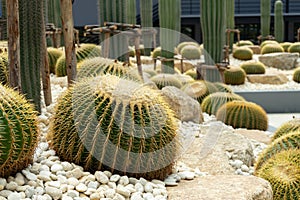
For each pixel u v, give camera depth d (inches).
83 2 515.2
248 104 180.1
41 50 124.1
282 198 96.7
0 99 77.4
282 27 508.7
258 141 157.8
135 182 88.0
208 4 223.1
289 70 393.1
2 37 175.6
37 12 119.5
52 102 138.1
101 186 84.2
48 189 79.0
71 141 89.3
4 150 76.7
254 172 116.5
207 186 90.9
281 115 261.1
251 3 605.3
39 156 92.4
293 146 113.4
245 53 404.8
